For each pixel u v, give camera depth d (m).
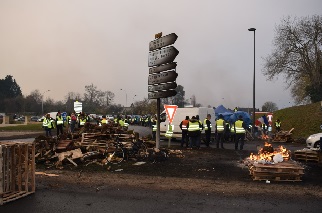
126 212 6.06
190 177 9.33
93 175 9.59
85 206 6.43
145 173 9.95
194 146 18.36
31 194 7.31
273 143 24.81
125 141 14.30
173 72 13.34
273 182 8.73
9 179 7.07
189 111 21.84
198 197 7.14
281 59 48.84
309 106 38.34
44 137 12.56
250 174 9.63
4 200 6.60
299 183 8.65
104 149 13.07
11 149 7.12
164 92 13.87
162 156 12.52
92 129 15.34
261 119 33.19
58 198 7.00
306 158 12.79
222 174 9.82
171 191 7.66
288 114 40.34
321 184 8.53
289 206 6.49
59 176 9.41
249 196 7.24
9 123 61.06
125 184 8.38
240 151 16.23
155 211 6.12
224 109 29.45
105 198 7.02
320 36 46.50
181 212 6.07
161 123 23.56
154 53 14.73
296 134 31.81
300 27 48.03
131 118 64.94
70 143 12.41
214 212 6.08
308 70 47.22
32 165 7.41
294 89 60.41
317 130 29.98
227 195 7.32
